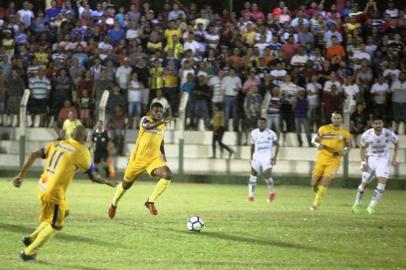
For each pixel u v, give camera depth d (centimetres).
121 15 7375
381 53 6856
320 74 6612
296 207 4388
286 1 8456
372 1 7406
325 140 4225
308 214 3991
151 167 3466
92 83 6562
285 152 6500
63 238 2930
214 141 6431
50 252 2619
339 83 6462
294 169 6419
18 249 2655
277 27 7288
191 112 6669
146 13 7431
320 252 2772
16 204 4122
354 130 6450
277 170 6444
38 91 6681
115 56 6825
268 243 2953
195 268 2395
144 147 3456
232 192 5384
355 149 6406
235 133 6631
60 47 6919
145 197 4812
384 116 6475
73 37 6994
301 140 6550
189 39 6925
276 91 6312
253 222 3572
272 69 6606
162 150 3516
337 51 6838
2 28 7194
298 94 6444
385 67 6594
